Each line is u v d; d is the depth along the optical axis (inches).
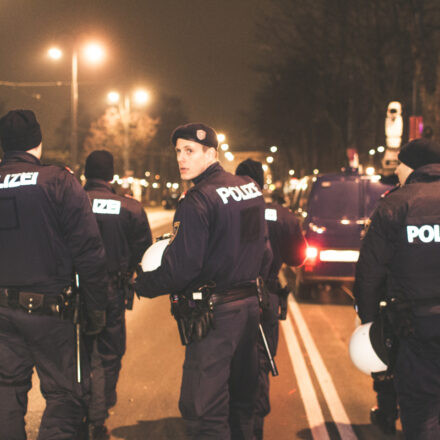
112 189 258.8
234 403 193.0
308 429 253.9
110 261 248.4
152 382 314.0
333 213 544.4
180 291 181.6
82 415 187.9
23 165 181.8
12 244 177.0
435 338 168.9
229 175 190.2
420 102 958.4
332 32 1478.8
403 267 172.7
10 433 176.6
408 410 175.8
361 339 181.0
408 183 180.2
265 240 196.2
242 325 182.2
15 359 179.5
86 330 188.2
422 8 946.7
